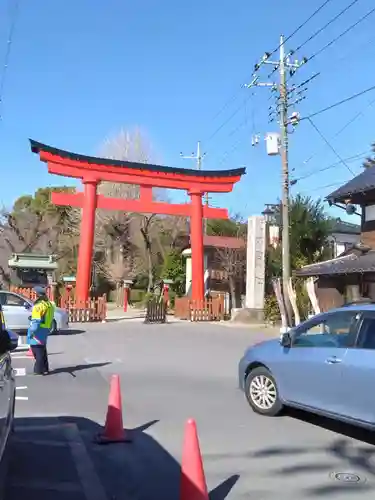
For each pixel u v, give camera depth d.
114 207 28.45
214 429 7.10
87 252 27.33
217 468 5.59
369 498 4.79
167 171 29.09
